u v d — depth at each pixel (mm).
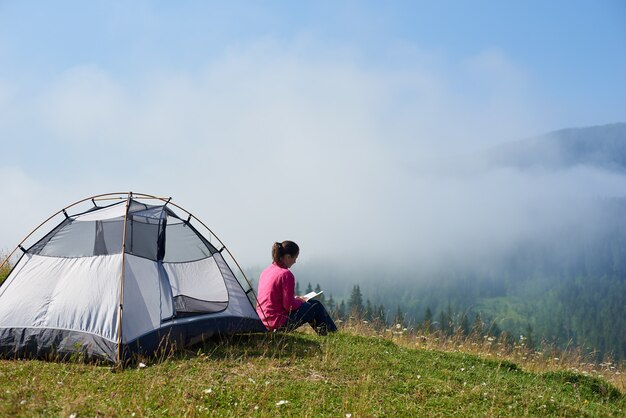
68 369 4512
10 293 5055
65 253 5172
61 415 3477
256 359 4883
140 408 3736
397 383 4605
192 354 5012
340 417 3855
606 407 4793
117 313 4738
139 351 4707
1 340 4812
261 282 6039
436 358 5586
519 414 4258
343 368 4867
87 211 5535
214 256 5891
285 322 5828
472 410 4199
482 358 5840
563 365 6781
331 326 6047
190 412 3719
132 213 5227
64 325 4789
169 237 5695
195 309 5492
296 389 4297
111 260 4996
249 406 3953
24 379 4207
